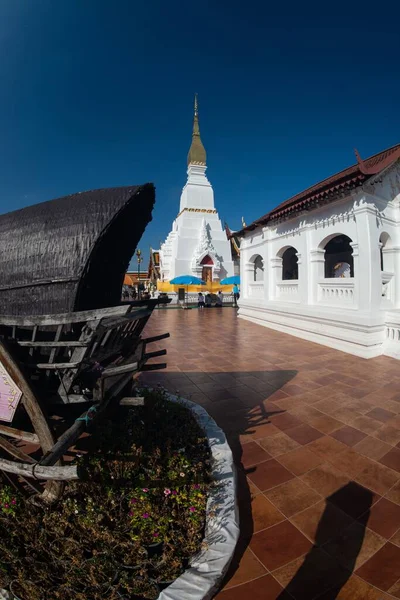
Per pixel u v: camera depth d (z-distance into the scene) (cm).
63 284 250
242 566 238
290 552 250
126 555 227
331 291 998
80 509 251
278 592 218
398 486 326
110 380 319
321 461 370
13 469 196
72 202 275
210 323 1538
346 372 703
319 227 1030
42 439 223
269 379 662
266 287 1380
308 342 1038
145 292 3444
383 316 856
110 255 308
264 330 1297
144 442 344
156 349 952
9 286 262
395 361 789
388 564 239
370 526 274
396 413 491
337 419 473
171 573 220
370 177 796
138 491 266
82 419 229
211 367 757
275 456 381
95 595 204
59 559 218
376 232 873
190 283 2423
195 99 3131
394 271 966
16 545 235
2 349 212
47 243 256
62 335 260
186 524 256
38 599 202
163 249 3175
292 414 492
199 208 2991
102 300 310
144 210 338
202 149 3084
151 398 433
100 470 281
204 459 344
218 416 488
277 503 303
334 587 222
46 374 262
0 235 273
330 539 262
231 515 265
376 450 391
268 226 1330
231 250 3130
